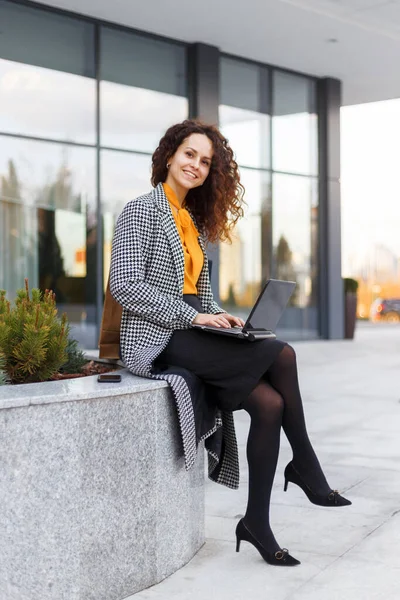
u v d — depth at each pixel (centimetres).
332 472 473
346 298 1631
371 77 1559
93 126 1191
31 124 1127
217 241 385
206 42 1318
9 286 1105
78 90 1176
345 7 1187
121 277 322
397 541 343
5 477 252
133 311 324
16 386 280
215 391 325
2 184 1101
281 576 303
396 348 1415
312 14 1188
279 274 1495
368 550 332
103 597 278
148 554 296
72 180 1167
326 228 1568
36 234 1130
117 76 1223
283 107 1502
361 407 737
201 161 354
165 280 334
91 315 1184
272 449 319
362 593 283
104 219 1201
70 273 1162
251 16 1195
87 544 271
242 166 1436
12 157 1110
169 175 357
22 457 254
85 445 269
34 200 1128
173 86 1301
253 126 1451
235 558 326
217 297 1378
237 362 318
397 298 3522
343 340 1602
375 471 476
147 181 1254
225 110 1405
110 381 296
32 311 344
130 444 286
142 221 331
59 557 263
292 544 341
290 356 331
